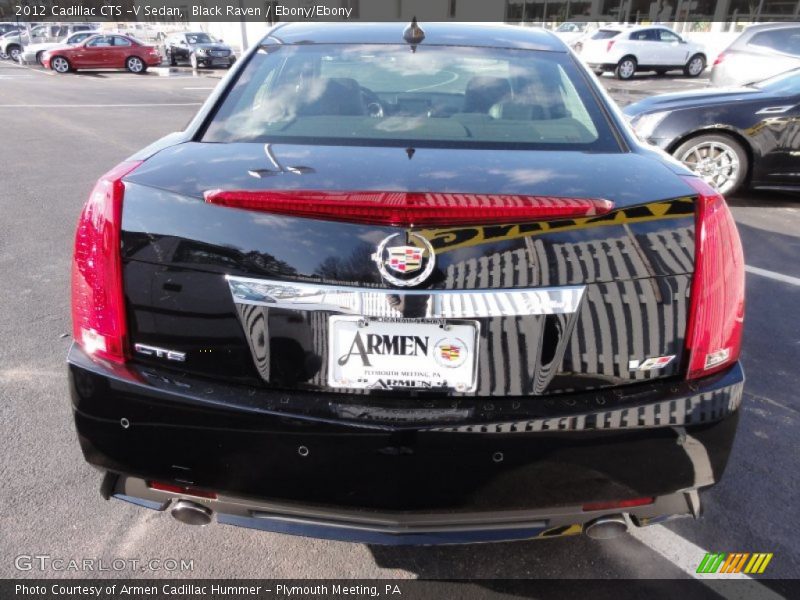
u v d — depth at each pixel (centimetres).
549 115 233
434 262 161
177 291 171
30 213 613
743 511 250
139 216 173
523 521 180
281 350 169
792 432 299
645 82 1948
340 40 276
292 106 234
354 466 169
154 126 1130
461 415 166
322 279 164
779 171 676
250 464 173
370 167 187
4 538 230
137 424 175
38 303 420
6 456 271
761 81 730
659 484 176
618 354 169
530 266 163
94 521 239
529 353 167
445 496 172
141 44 2384
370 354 167
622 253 167
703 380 175
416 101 238
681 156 697
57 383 327
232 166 187
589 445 168
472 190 172
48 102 1438
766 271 500
